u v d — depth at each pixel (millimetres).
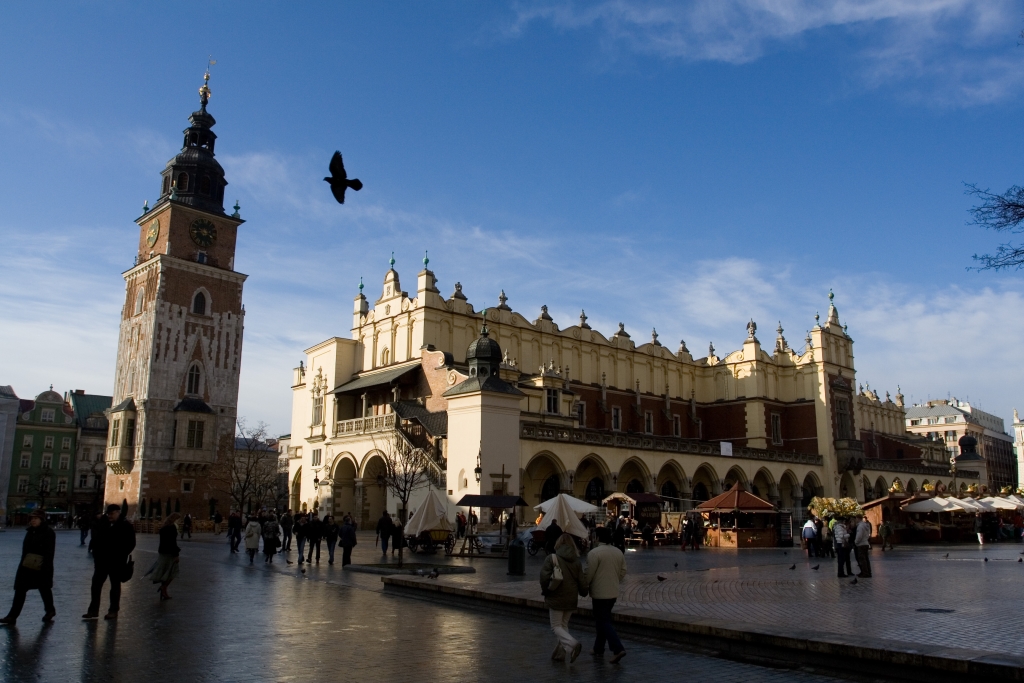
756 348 81750
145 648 12812
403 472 44812
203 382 73750
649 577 24234
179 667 11398
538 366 69562
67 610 17156
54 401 108125
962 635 13062
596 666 11867
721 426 83188
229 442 74688
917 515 56750
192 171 77688
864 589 20438
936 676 10484
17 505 102375
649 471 60000
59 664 11461
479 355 49062
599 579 12500
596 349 74750
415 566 29234
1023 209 16875
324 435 64062
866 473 84812
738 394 82375
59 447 107000
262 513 39781
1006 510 64250
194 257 75562
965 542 52812
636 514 53375
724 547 45531
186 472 71125
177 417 70812
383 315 65750
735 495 46406
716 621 13555
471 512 39531
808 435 81375
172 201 74500
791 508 75000
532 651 12961
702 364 86062
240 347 77062
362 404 64062
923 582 22406
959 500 51594
